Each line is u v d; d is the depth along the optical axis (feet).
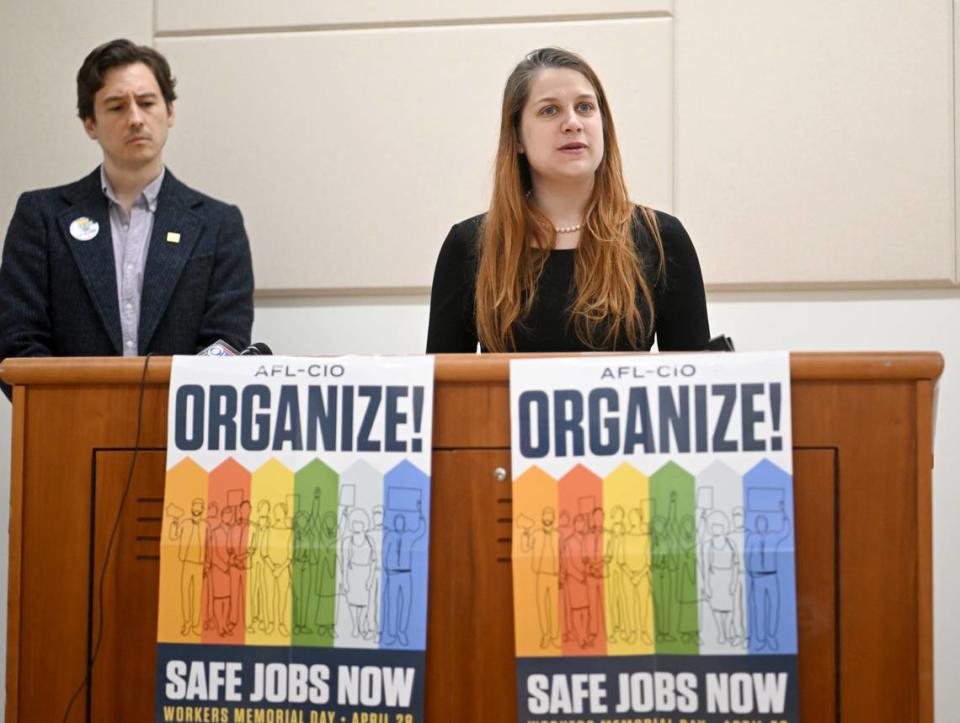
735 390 5.07
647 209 6.86
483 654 5.11
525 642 4.99
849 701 4.96
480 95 9.82
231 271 8.68
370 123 9.92
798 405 5.10
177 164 10.07
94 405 5.40
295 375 5.27
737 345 9.57
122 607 5.32
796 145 9.52
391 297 9.92
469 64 9.84
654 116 9.66
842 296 9.53
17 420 5.41
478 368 5.20
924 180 9.42
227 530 5.19
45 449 5.41
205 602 5.15
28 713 5.31
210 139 10.05
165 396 5.37
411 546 5.10
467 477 5.20
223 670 5.12
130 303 8.41
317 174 9.96
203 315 8.54
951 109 9.43
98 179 8.70
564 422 5.12
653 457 5.08
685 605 4.98
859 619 4.98
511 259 6.51
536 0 9.79
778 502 4.99
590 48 9.73
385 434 5.19
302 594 5.12
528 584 5.02
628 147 9.67
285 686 5.09
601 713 4.97
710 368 5.10
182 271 8.43
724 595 4.96
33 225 8.48
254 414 5.26
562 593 5.01
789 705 4.89
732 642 4.94
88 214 8.54
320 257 9.93
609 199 6.66
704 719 4.93
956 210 9.41
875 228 9.43
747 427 5.04
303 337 9.96
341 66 9.96
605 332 6.44
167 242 8.48
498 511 5.16
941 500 9.29
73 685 5.31
